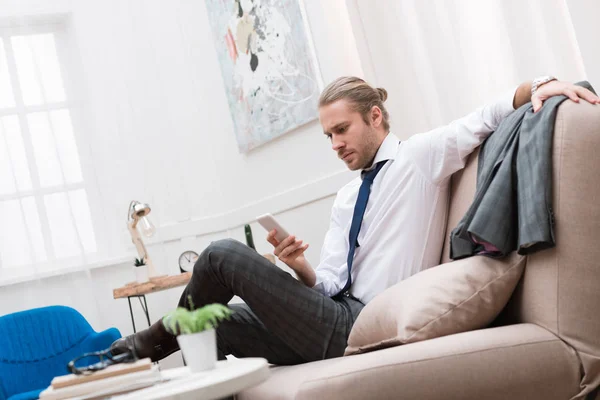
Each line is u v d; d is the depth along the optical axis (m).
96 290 4.05
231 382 1.14
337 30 3.31
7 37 4.04
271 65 3.70
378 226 1.92
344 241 2.06
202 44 4.27
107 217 4.07
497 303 1.44
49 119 4.02
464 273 1.47
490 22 2.53
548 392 1.29
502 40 2.50
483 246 1.54
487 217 1.45
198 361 1.33
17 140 3.98
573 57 2.29
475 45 2.61
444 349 1.30
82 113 4.10
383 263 1.91
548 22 2.33
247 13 3.82
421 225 1.85
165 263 4.13
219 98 4.21
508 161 1.48
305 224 3.64
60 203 3.99
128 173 4.13
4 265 3.89
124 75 4.18
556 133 1.39
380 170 1.97
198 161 4.28
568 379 1.30
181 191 4.23
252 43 3.81
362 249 1.96
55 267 3.93
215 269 1.81
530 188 1.38
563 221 1.35
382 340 1.55
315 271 2.03
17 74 4.02
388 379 1.27
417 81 2.86
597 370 1.29
